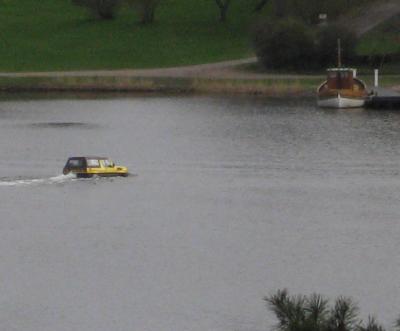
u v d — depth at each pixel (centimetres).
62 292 12025
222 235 14375
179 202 16400
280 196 16888
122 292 12050
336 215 15550
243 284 12300
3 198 16450
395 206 16175
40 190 17025
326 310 7875
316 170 19125
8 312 11444
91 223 14975
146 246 13800
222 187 17575
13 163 19962
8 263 13075
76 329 11025
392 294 11925
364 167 19412
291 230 14638
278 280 12425
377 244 13875
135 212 15662
